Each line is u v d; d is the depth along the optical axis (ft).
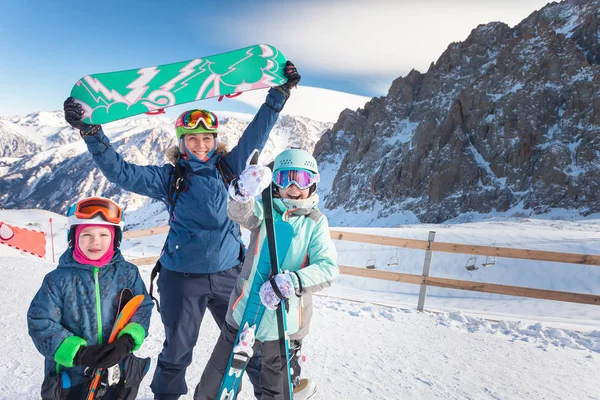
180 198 9.75
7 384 10.92
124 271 7.66
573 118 405.59
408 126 551.59
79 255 7.18
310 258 8.16
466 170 419.74
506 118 426.92
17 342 13.79
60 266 7.23
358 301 24.56
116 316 7.48
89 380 7.25
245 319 8.06
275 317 8.13
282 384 8.14
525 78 445.37
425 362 14.65
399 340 16.89
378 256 95.91
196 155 10.09
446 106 520.42
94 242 7.13
